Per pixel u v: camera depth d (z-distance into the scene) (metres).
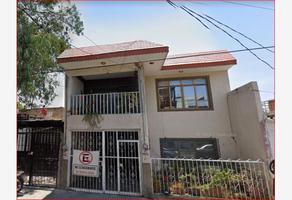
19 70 5.89
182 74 9.48
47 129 8.05
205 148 8.68
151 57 7.21
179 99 9.32
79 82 9.38
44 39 6.85
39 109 11.01
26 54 5.96
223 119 8.84
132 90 9.62
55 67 8.63
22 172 7.09
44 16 10.18
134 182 6.75
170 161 6.98
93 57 7.22
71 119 7.70
